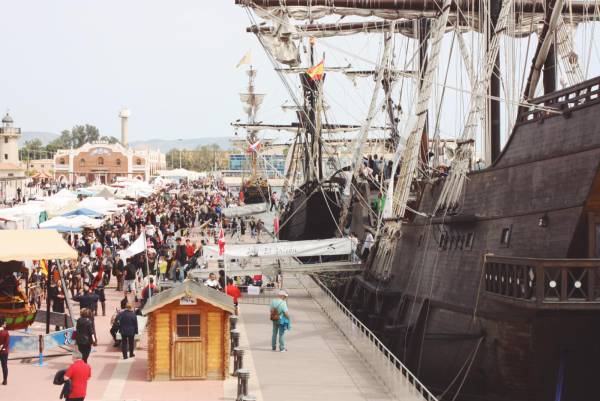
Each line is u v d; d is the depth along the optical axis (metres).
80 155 183.38
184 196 115.94
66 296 32.16
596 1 34.47
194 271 43.59
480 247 28.28
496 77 37.25
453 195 31.64
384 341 35.97
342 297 48.75
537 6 43.16
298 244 45.41
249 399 19.50
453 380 27.11
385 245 39.81
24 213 53.28
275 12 40.19
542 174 25.36
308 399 23.33
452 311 29.27
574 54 33.34
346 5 40.81
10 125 167.75
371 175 52.19
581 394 23.44
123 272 44.94
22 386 24.34
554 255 24.02
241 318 37.66
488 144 35.69
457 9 38.94
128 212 73.88
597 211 23.19
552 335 23.30
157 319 25.06
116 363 27.59
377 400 23.28
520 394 24.50
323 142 62.34
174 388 24.12
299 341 32.00
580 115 24.11
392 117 55.31
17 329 32.44
